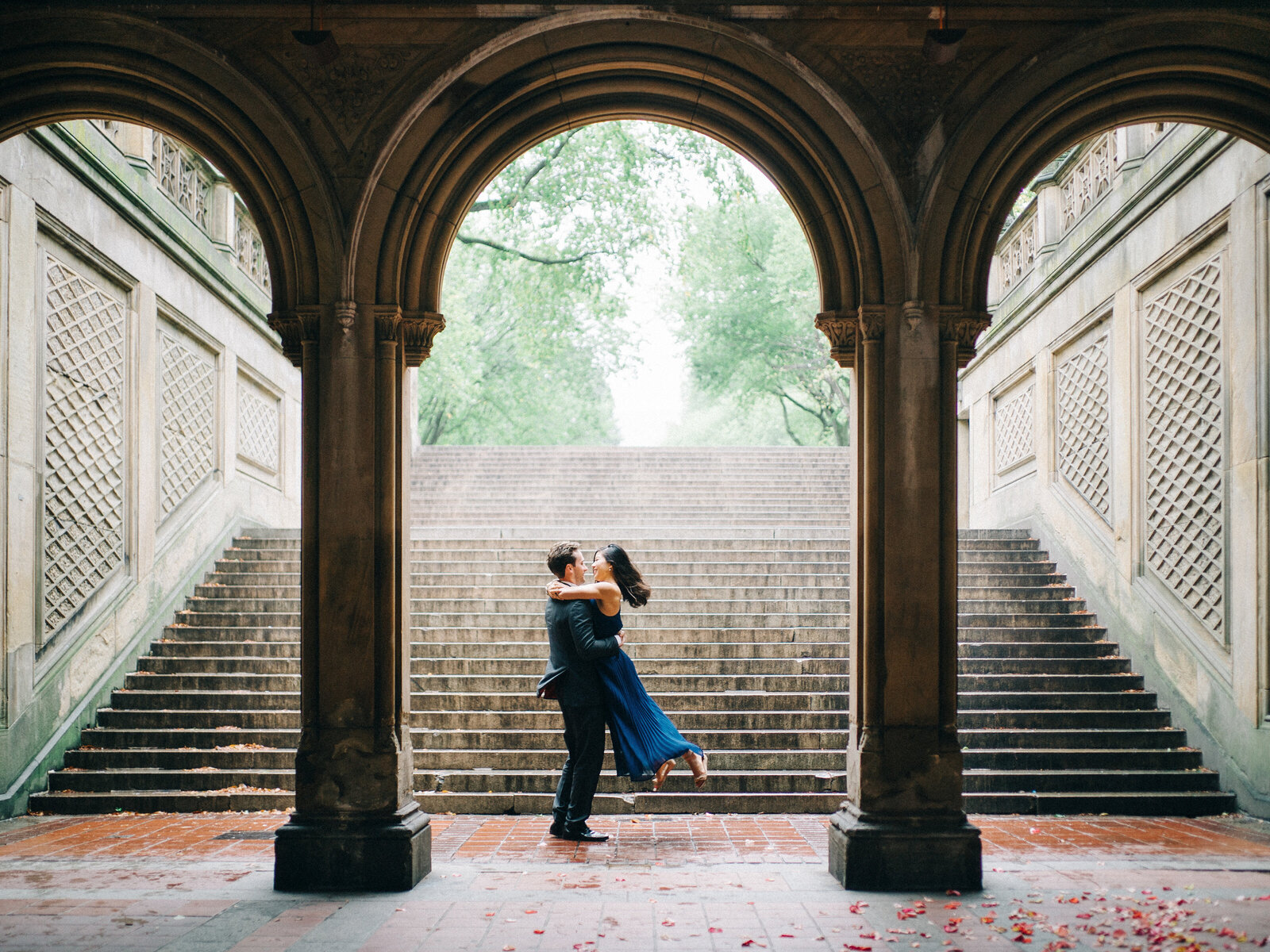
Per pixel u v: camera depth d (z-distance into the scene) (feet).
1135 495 27.12
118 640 26.02
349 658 15.29
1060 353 33.32
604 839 18.21
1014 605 30.27
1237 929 12.49
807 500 45.24
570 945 11.94
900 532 15.30
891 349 15.51
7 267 21.57
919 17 15.65
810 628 27.32
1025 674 26.53
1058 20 15.49
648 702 18.60
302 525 15.52
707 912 13.39
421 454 51.26
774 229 81.05
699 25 15.57
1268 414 21.15
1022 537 35.19
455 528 36.68
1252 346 21.75
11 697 21.33
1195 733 23.61
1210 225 23.39
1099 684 26.08
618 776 22.00
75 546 24.27
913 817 14.82
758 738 23.11
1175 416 25.27
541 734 23.18
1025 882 15.10
